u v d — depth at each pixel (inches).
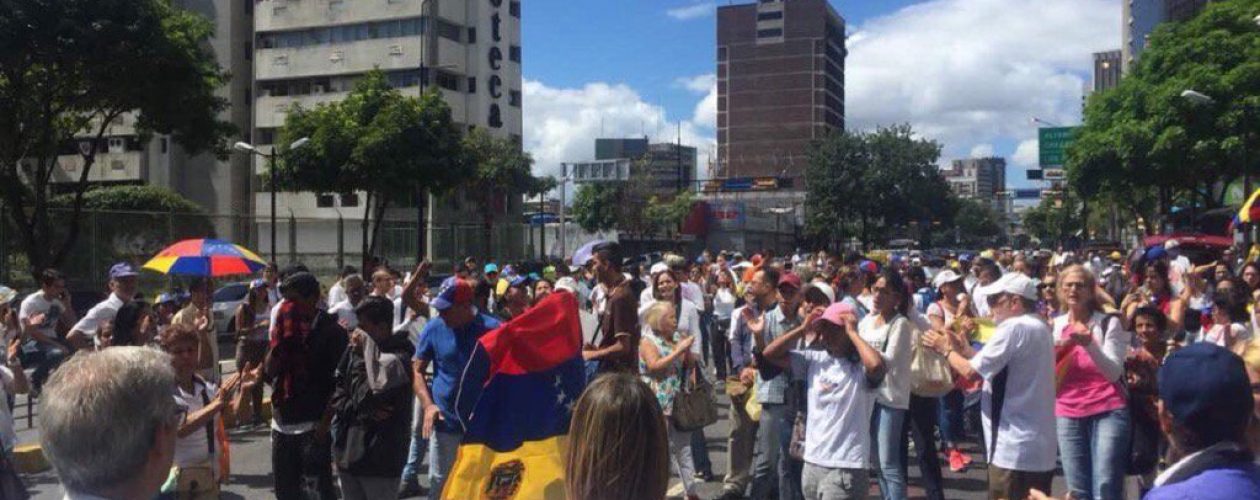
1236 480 102.3
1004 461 231.3
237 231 1300.4
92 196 1769.2
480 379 202.8
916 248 2810.0
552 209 3863.2
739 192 4471.0
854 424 234.2
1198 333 362.6
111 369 90.7
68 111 1187.3
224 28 2237.9
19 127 1081.4
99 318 380.5
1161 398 110.8
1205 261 1038.4
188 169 2237.9
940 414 370.3
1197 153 1258.6
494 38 2338.8
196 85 1128.8
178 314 388.5
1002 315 237.9
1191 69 1283.2
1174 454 117.6
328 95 2223.2
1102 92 1561.3
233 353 820.0
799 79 5590.6
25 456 370.6
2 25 975.0
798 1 5590.6
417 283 356.5
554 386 195.8
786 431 285.3
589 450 100.8
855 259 479.8
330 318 259.3
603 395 102.0
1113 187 1519.4
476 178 1847.9
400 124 1523.1
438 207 2143.2
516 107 2428.6
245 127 2274.9
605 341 286.2
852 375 235.5
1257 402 129.9
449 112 1620.3
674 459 313.1
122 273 385.1
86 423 87.1
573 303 202.1
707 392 303.3
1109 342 255.8
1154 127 1321.4
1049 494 238.8
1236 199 1644.9
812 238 2719.0
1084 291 254.2
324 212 2167.8
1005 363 229.8
